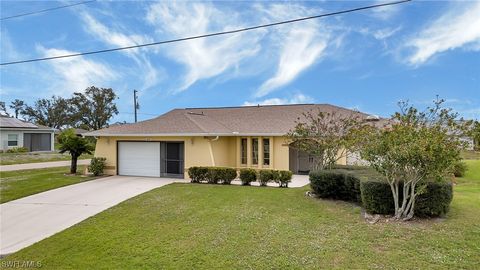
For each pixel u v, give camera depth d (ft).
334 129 46.62
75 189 46.91
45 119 213.66
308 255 20.49
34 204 37.91
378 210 28.40
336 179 35.88
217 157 60.85
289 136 49.67
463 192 38.45
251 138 64.54
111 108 204.54
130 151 62.90
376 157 26.81
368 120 55.26
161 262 20.53
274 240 23.36
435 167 24.48
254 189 43.80
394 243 21.81
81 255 22.30
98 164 61.77
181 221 28.91
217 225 27.37
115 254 22.11
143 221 29.43
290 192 41.27
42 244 24.73
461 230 23.70
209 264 19.94
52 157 103.71
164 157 60.70
